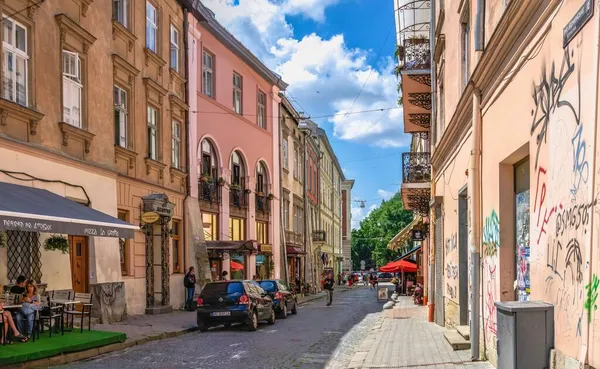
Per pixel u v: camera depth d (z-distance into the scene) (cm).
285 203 4034
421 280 3541
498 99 870
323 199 6084
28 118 1370
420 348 1158
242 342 1416
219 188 2802
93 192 1648
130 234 1419
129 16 1964
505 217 859
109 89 1781
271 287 2202
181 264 2312
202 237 2450
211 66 2808
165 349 1274
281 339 1486
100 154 1709
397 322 1838
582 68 527
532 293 694
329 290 3078
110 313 1634
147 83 2047
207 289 1706
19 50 1362
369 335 1531
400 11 2169
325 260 5753
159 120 2173
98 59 1719
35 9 1412
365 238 10225
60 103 1508
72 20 1551
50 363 1045
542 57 652
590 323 500
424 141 2980
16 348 1042
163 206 2031
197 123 2566
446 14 1484
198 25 2625
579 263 531
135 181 1944
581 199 526
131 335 1424
